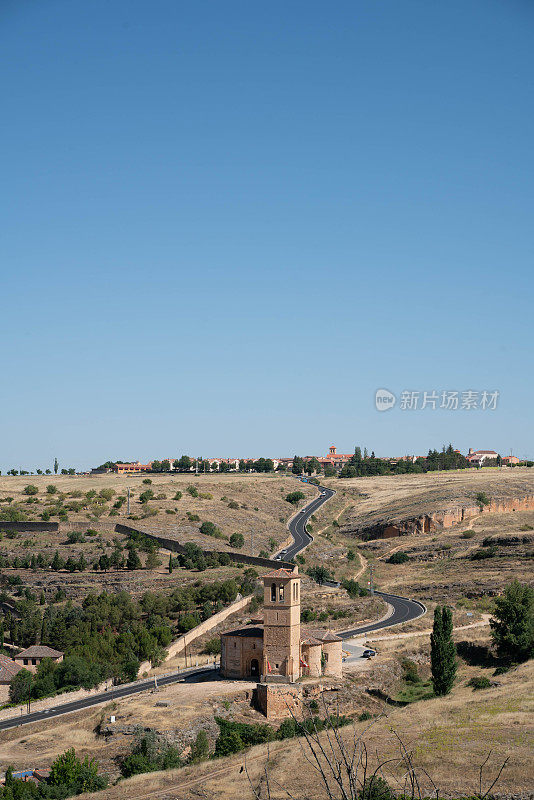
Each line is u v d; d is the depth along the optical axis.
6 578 187.50
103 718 102.19
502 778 59.62
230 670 120.31
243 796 64.31
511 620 129.62
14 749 94.12
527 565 197.00
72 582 183.00
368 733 77.25
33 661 139.50
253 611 163.38
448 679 108.75
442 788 58.62
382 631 153.00
